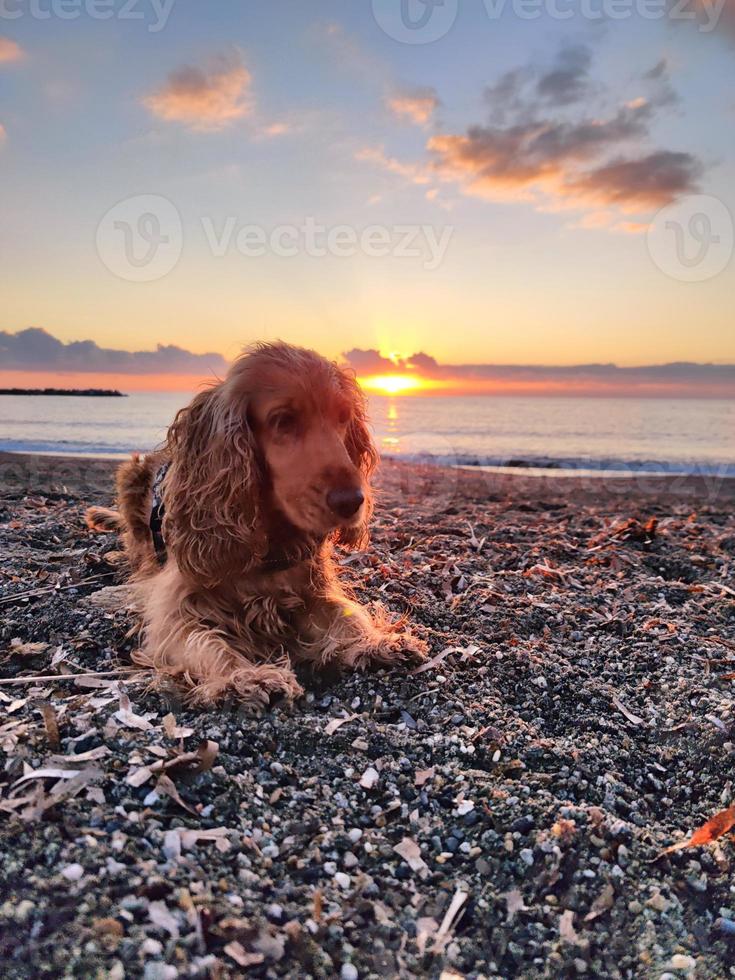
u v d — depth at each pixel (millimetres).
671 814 596
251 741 600
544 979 435
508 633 881
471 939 453
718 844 543
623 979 442
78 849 442
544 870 504
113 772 524
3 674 726
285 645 798
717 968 451
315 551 810
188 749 570
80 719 590
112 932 387
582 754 641
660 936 471
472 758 620
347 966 414
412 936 446
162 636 766
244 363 774
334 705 684
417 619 906
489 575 1094
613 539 1379
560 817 547
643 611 986
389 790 567
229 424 752
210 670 690
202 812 506
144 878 427
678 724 710
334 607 823
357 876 482
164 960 379
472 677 754
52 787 498
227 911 423
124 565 1039
